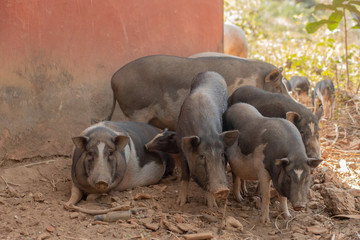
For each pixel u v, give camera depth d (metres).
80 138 4.48
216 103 4.60
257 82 5.17
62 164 5.00
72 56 5.13
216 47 5.94
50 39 5.02
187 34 5.73
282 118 4.61
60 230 4.22
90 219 4.36
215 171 4.30
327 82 6.41
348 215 4.45
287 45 9.83
